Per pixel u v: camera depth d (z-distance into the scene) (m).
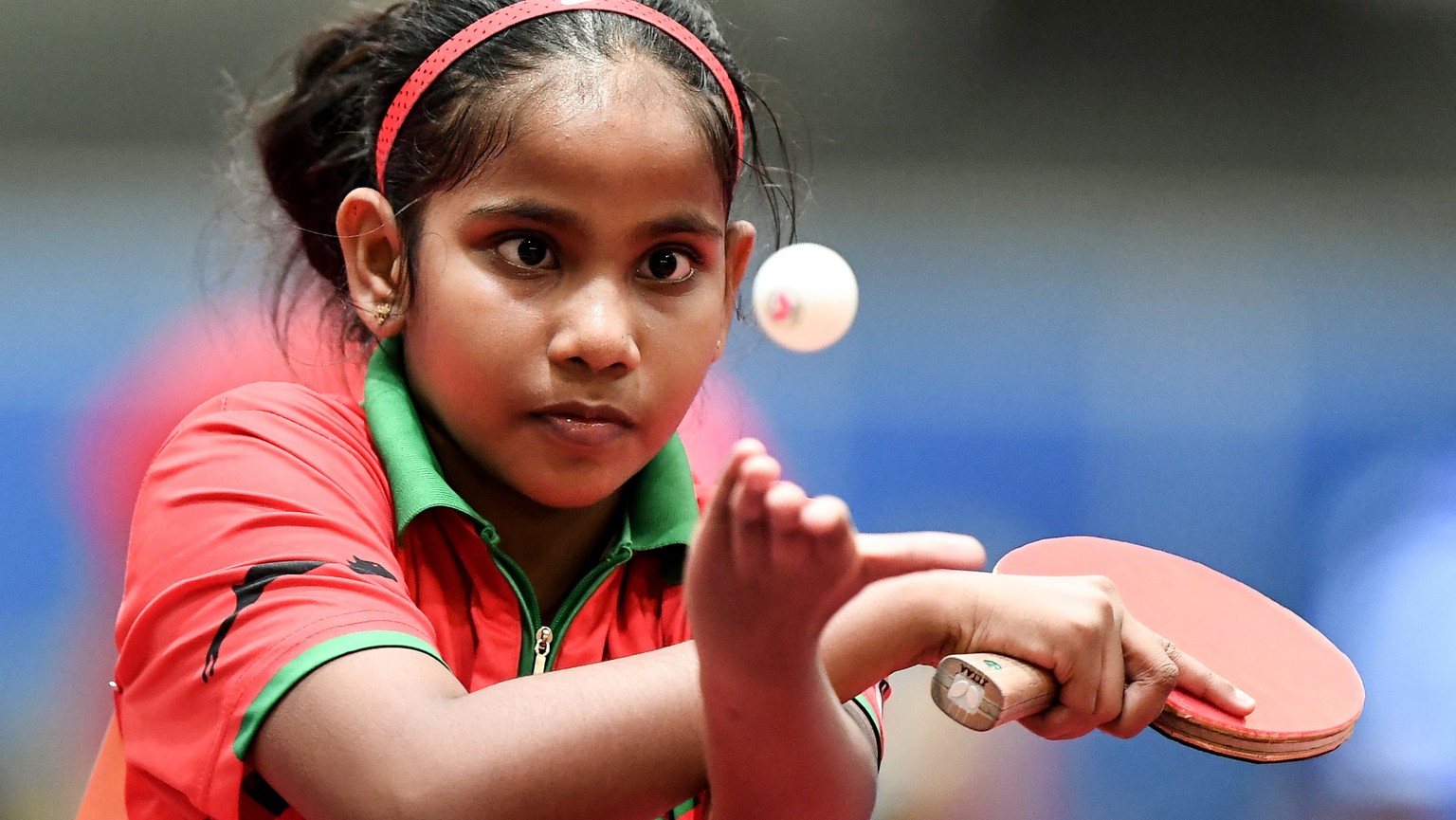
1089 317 11.36
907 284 11.56
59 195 11.02
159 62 11.32
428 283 3.67
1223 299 11.75
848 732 2.97
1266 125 12.93
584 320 3.48
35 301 9.78
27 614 8.34
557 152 3.47
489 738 2.73
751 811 2.86
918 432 10.37
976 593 3.70
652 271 3.66
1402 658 9.30
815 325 2.98
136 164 11.28
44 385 9.29
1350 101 12.94
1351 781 8.52
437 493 3.67
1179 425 10.48
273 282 6.80
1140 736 8.28
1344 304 11.68
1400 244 12.29
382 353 4.06
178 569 3.28
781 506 2.28
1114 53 12.68
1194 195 12.73
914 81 12.40
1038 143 12.70
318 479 3.48
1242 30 12.82
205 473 3.46
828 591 2.40
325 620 3.00
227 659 3.02
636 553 4.10
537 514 3.95
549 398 3.53
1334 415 10.66
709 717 2.70
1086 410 10.64
